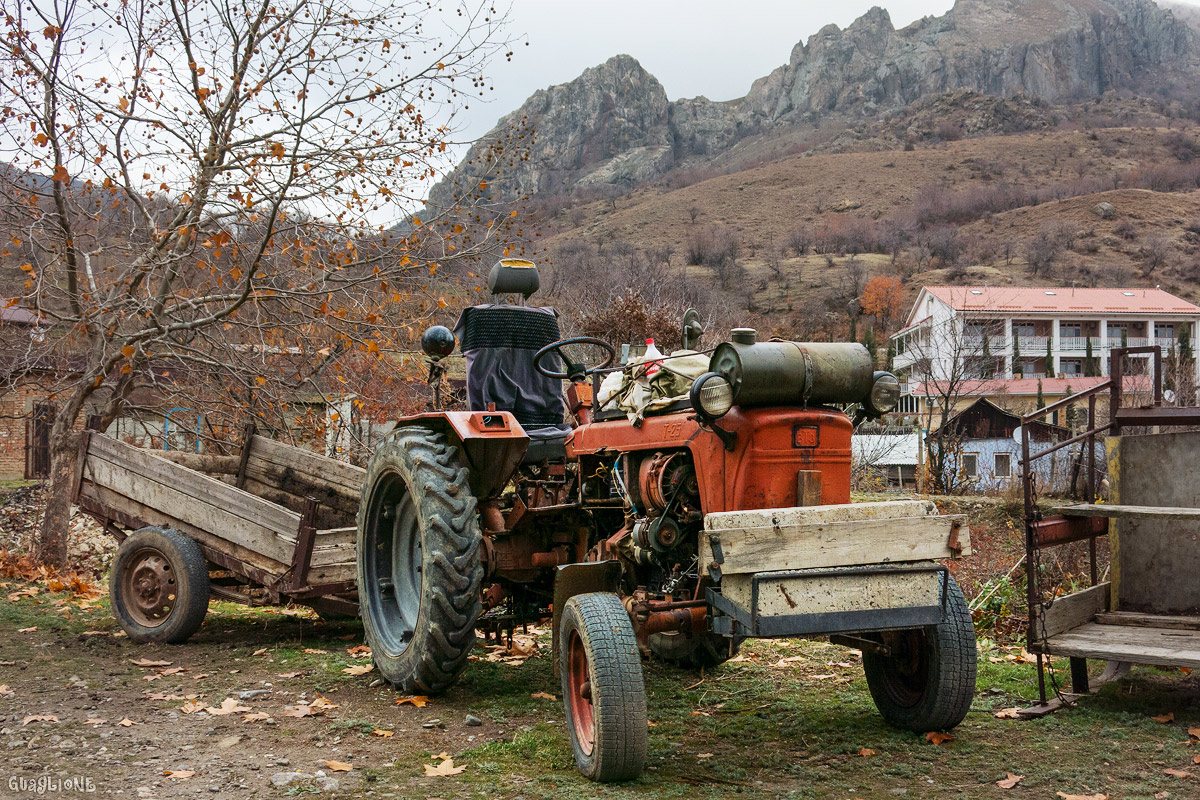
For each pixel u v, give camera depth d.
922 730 3.98
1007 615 6.93
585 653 3.60
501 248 10.44
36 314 9.39
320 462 6.93
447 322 10.76
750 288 102.06
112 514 6.71
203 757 3.64
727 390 3.58
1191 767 3.50
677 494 3.97
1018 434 24.19
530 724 4.19
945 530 3.62
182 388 10.23
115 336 9.26
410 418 5.16
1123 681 4.85
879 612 3.51
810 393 3.75
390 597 5.15
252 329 10.24
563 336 17.31
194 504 6.21
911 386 37.31
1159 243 109.69
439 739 3.95
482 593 5.02
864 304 89.81
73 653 5.68
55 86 8.92
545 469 5.13
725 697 4.71
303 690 4.75
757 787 3.35
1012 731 4.04
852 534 3.51
